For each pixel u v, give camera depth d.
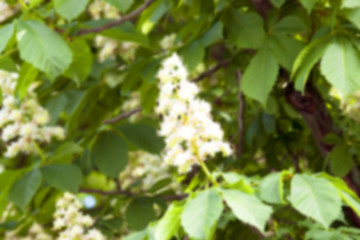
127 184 4.93
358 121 3.90
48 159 2.76
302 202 1.53
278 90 3.21
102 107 4.11
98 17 3.99
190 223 1.44
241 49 3.15
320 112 3.09
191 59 2.64
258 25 2.57
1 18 3.30
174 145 1.73
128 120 5.30
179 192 3.71
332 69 2.05
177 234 1.72
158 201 3.07
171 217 1.54
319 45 2.18
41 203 3.36
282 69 3.04
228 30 2.64
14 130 2.91
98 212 3.45
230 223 3.08
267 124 3.74
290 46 2.47
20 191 2.60
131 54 3.86
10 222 3.41
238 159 3.64
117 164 2.93
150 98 3.33
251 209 1.44
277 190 1.61
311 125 3.13
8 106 2.92
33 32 2.21
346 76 2.03
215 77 5.39
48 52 2.19
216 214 1.43
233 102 5.04
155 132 3.03
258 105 3.74
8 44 2.53
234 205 1.46
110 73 3.81
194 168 3.63
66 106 3.72
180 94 1.72
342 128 3.50
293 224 2.53
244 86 2.46
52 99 3.71
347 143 2.98
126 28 2.79
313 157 4.04
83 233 2.80
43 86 3.79
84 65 2.96
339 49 2.10
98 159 2.95
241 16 2.62
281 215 2.75
